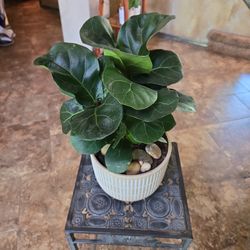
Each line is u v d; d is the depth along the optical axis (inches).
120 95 21.9
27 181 51.8
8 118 65.6
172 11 92.7
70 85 26.2
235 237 43.6
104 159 30.0
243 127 63.6
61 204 48.2
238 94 73.2
